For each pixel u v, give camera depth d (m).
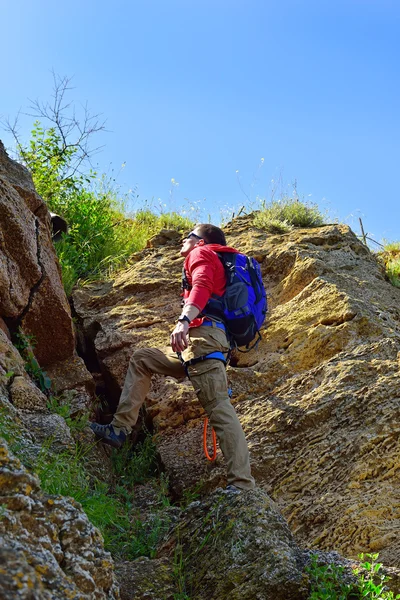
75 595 2.24
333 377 4.70
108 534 3.69
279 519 3.30
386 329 5.05
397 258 8.63
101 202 8.84
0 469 2.55
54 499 2.66
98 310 6.51
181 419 5.05
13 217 4.82
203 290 4.16
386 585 3.01
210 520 3.40
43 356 5.20
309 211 7.68
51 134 9.05
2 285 4.72
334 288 5.52
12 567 2.03
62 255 7.09
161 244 7.57
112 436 4.39
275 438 4.50
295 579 2.95
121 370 5.67
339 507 3.86
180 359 4.22
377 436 4.12
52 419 4.17
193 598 3.07
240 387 5.11
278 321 5.56
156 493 4.57
